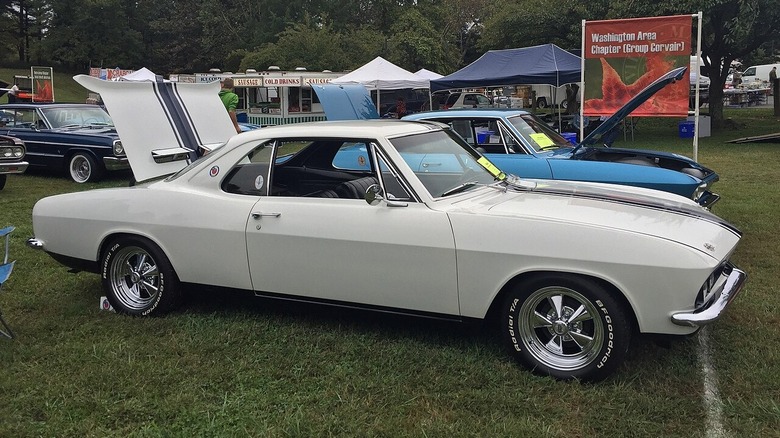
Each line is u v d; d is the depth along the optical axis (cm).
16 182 1153
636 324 347
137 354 397
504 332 369
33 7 5822
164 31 5809
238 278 426
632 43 835
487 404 331
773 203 870
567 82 1541
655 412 319
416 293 377
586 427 308
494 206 377
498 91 3534
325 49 3356
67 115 1248
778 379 350
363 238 382
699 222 368
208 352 400
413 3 5006
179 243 436
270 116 2802
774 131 2089
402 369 372
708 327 427
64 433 310
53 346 412
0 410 330
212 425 314
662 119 2755
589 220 349
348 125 425
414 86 2016
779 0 1742
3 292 521
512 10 2725
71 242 471
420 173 391
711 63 2183
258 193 425
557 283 346
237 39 5309
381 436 305
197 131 625
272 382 360
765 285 520
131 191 457
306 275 404
